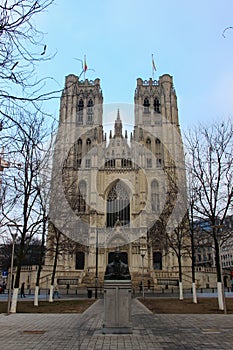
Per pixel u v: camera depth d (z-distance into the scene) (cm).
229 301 3797
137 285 7631
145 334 1630
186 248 4547
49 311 2888
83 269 8675
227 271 9188
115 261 1730
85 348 1316
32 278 8044
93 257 8519
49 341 1463
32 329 1812
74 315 2528
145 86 10962
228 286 9000
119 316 1656
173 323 2031
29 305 3522
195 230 4294
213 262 11325
